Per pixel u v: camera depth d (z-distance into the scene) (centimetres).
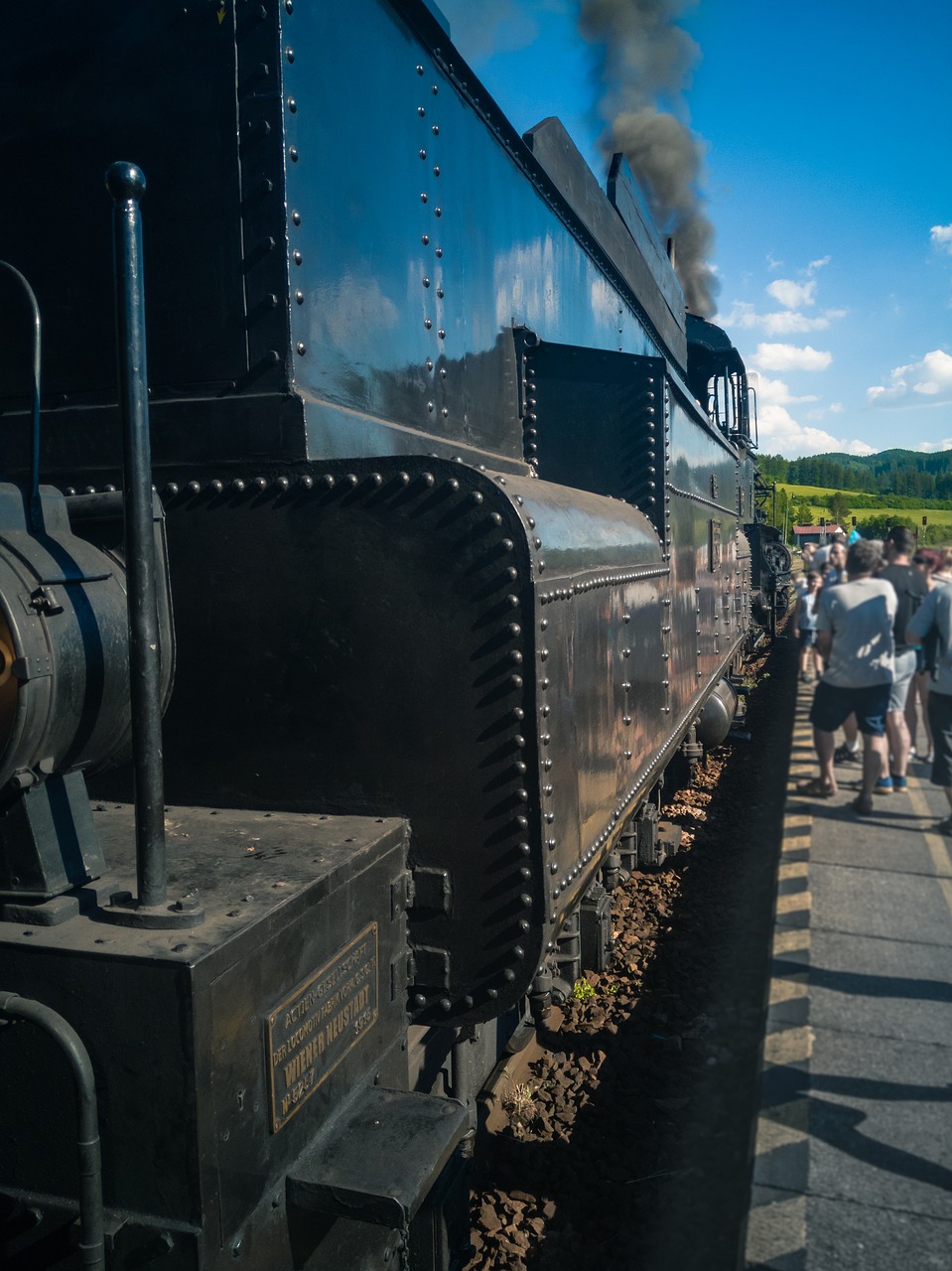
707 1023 380
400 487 229
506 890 229
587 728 285
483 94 344
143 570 167
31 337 190
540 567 235
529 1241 269
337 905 200
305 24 234
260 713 245
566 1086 349
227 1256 163
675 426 498
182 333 237
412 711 233
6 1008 159
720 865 574
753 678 1074
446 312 316
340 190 249
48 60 246
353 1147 191
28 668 168
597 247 512
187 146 233
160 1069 155
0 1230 170
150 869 171
